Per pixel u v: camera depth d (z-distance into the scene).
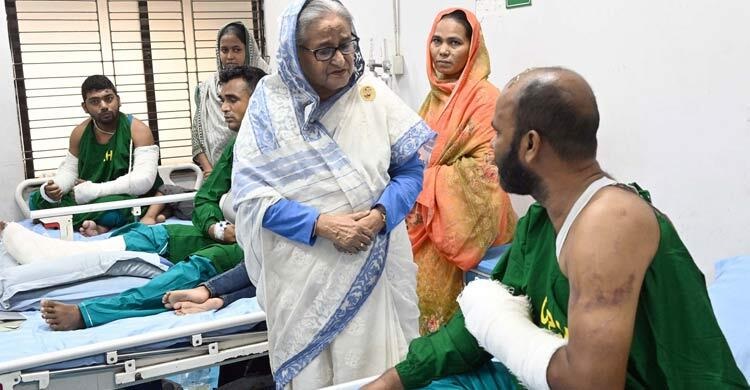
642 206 1.05
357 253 1.79
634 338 1.10
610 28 2.45
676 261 1.07
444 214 2.69
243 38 3.79
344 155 1.78
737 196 2.08
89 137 3.81
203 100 4.00
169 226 2.87
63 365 1.90
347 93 1.81
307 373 1.83
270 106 1.80
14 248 2.79
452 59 2.86
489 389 1.39
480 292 1.27
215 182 2.81
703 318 1.08
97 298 2.38
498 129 1.15
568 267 1.08
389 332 1.88
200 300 2.27
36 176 4.28
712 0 2.07
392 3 3.71
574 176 1.11
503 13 2.98
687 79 2.19
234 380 2.61
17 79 4.14
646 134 2.37
